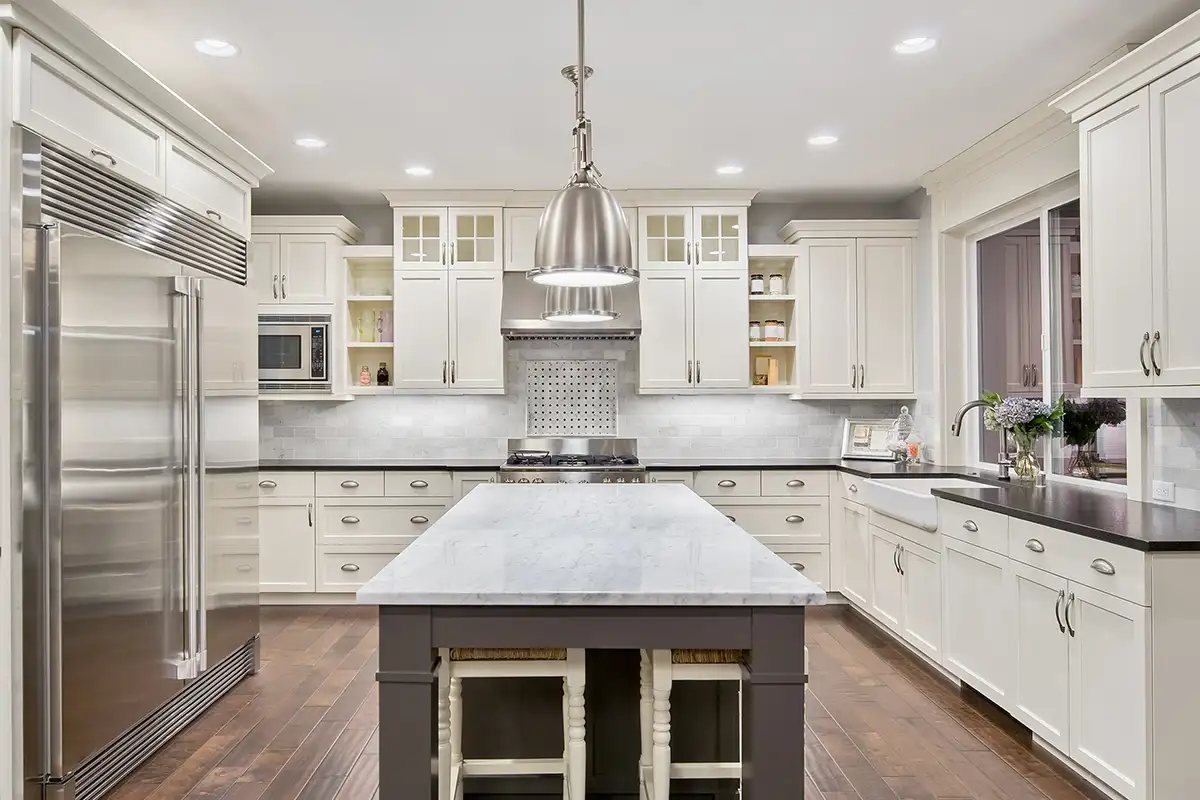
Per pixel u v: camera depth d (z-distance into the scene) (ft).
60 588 8.19
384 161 15.94
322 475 17.57
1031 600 9.98
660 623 5.88
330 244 18.01
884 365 18.53
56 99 8.39
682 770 7.98
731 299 18.54
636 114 13.30
